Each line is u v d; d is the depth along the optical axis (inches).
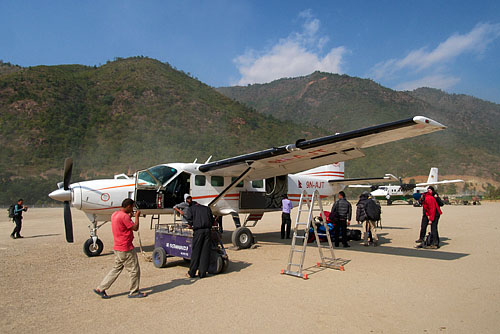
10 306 173.9
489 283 213.8
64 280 227.3
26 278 232.8
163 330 141.9
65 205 319.0
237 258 301.6
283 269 252.8
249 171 340.5
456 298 184.2
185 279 227.5
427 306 171.5
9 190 2046.0
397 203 1662.2
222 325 146.9
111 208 321.7
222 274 241.0
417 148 4685.0
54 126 3144.7
